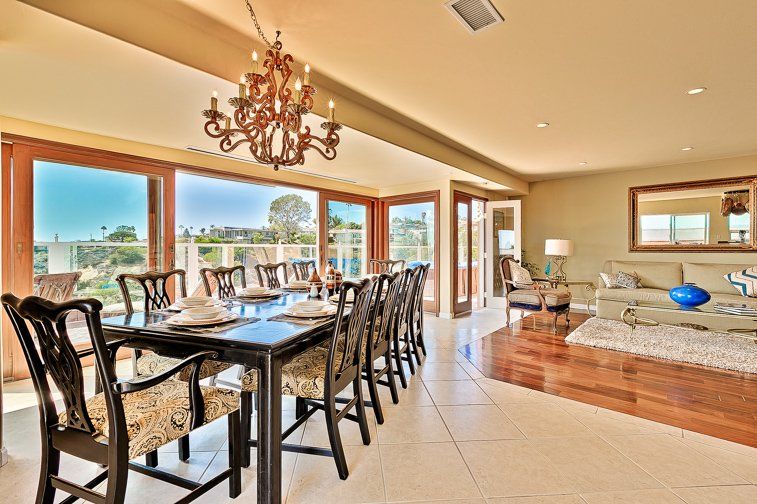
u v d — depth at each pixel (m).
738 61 2.44
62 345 1.24
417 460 1.89
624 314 4.25
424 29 2.07
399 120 3.58
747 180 5.02
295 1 1.83
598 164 5.54
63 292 3.17
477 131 3.92
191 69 2.05
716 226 5.26
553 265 6.72
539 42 2.21
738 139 4.23
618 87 2.84
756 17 1.94
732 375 3.05
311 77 2.66
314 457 1.93
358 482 1.71
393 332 2.87
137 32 1.80
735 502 1.57
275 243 6.21
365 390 2.87
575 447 2.00
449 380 3.03
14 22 1.59
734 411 2.41
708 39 2.17
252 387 1.85
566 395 2.70
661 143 4.40
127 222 3.55
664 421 2.29
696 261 5.40
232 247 5.63
